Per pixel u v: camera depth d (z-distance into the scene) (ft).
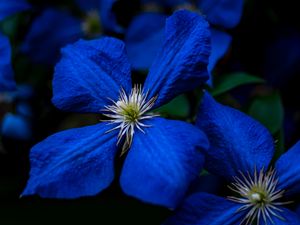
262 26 1.34
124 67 0.99
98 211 1.36
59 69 1.00
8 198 1.39
